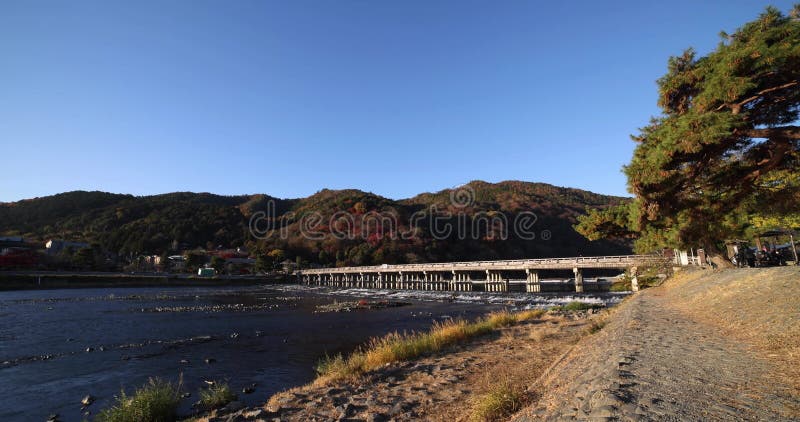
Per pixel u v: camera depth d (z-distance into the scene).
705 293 15.89
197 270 127.94
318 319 36.75
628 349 8.41
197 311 44.66
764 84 9.87
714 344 8.21
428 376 11.45
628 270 48.16
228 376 16.81
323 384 11.80
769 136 10.43
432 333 18.44
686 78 11.99
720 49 10.60
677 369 6.50
